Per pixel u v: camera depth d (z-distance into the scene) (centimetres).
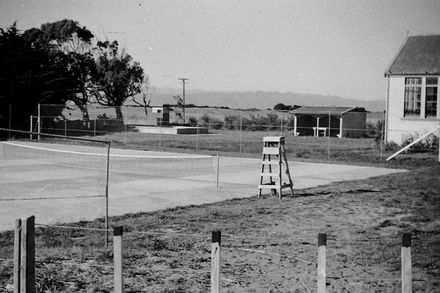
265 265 805
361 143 4016
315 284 712
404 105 3130
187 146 3641
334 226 1112
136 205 1380
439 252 862
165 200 1473
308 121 5509
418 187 1695
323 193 1617
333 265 804
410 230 1055
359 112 5212
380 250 891
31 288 573
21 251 569
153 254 864
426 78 3069
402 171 2323
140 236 998
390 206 1358
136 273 754
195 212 1264
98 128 5738
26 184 1712
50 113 4975
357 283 716
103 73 6625
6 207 1295
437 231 1040
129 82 6825
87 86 6662
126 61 6769
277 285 708
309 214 1252
